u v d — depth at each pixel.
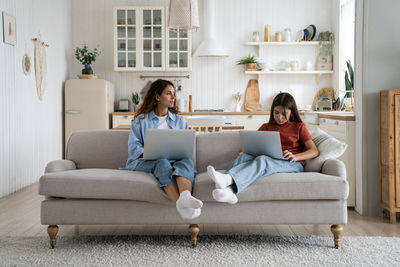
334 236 2.62
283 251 2.54
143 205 2.61
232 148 3.18
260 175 2.66
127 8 6.50
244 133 2.89
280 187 2.58
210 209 2.61
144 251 2.54
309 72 6.52
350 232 3.01
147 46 6.54
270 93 6.83
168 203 2.59
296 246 2.64
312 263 2.32
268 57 6.77
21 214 3.55
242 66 6.85
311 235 2.89
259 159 2.72
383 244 2.67
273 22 6.77
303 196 2.58
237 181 2.53
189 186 2.57
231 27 6.80
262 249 2.58
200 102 6.90
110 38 6.84
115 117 6.39
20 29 4.75
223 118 3.92
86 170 2.78
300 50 6.75
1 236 2.87
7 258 2.41
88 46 6.84
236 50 6.83
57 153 6.07
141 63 6.54
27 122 4.93
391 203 3.27
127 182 2.58
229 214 2.61
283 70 6.68
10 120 4.47
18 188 4.67
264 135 2.81
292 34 6.76
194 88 6.89
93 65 6.87
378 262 2.33
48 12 5.69
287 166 2.81
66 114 6.23
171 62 6.57
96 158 3.16
